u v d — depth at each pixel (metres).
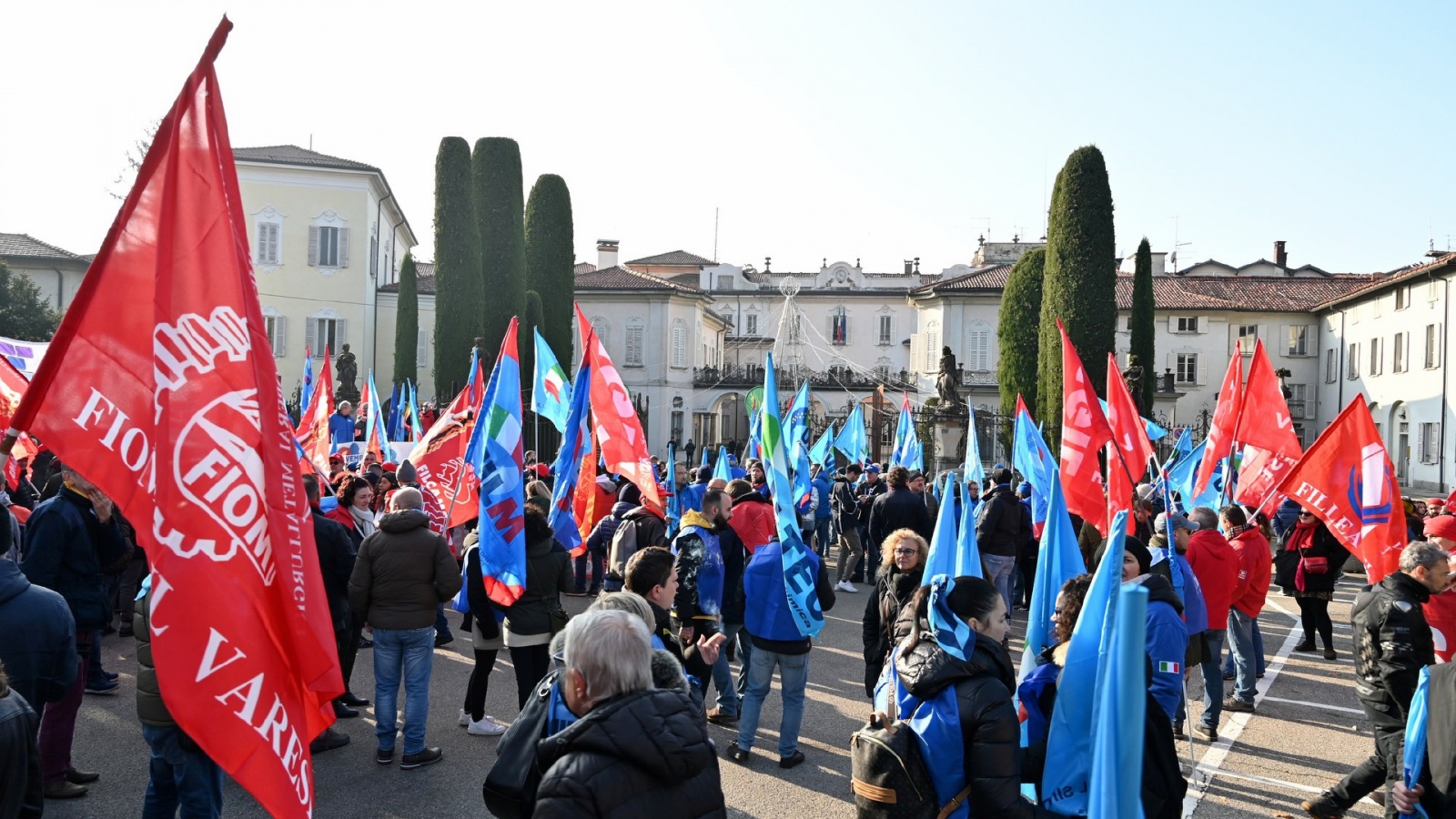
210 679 3.61
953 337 58.34
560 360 36.41
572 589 8.05
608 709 3.24
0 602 5.12
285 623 3.85
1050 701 4.21
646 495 10.77
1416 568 5.71
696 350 61.19
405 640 7.38
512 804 3.67
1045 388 30.48
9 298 38.56
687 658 7.06
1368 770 6.07
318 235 50.34
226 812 6.52
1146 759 4.00
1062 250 29.70
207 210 3.81
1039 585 5.37
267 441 3.86
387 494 12.52
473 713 8.22
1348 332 52.56
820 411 60.19
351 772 7.33
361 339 50.81
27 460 11.14
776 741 8.30
